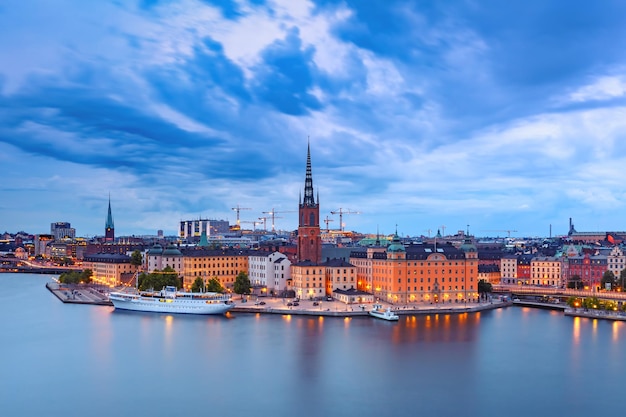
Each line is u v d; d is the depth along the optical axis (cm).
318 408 15350
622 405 15712
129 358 19900
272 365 19025
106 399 16000
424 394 16412
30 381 17475
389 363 19362
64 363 19325
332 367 18850
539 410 15362
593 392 16650
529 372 18450
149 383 17250
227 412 15088
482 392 16612
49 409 15300
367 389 16812
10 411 15188
